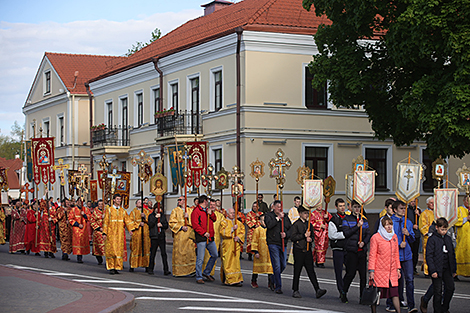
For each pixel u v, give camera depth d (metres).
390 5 19.72
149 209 17.89
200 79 30.69
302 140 28.16
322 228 17.58
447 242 10.88
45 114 51.28
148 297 12.11
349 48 21.12
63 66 49.38
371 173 12.88
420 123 18.56
